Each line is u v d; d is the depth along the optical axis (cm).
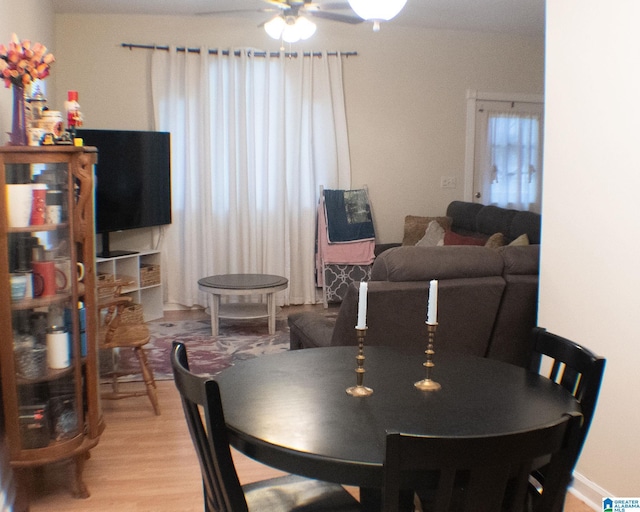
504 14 599
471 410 165
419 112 672
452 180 692
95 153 266
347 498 183
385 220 678
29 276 249
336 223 625
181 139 608
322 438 149
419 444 122
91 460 304
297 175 636
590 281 256
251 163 621
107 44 593
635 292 234
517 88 698
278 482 191
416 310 304
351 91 652
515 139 706
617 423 245
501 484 129
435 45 667
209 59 604
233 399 174
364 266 631
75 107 266
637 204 232
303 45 630
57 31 584
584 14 254
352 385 185
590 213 255
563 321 272
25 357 250
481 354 325
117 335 359
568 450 138
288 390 181
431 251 310
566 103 266
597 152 250
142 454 310
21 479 250
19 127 249
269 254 637
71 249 256
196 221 617
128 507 261
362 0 265
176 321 577
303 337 375
